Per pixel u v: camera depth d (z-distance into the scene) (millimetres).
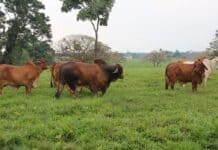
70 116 14125
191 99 18312
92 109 15148
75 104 15562
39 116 14062
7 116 14266
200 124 12773
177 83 24547
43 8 60812
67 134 11914
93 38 58594
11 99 17156
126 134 11922
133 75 32250
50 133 11938
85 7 42969
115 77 19484
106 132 12156
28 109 15188
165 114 14586
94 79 18672
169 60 93062
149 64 91125
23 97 17984
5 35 59125
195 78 21125
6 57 59500
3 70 18547
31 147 11180
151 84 25234
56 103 16062
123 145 11211
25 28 60156
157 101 17531
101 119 13258
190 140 11695
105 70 19047
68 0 43500
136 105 16344
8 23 59531
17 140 11422
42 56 60156
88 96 19047
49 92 20406
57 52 59500
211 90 22422
